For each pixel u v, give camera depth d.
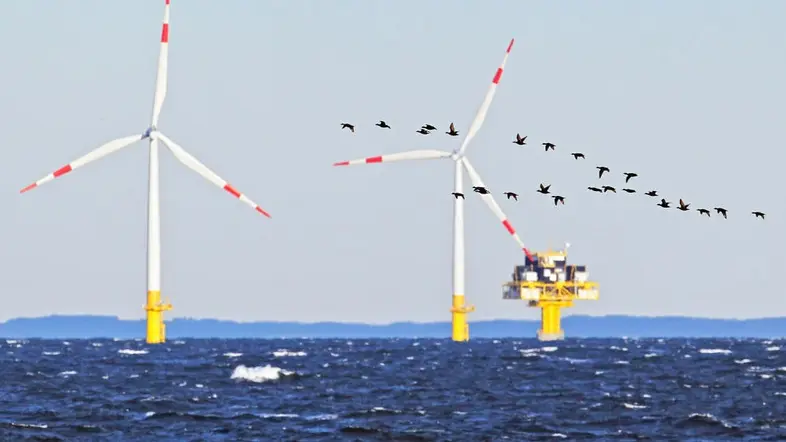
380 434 132.12
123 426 138.25
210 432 133.75
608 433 134.88
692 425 140.62
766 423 142.88
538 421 144.00
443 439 129.62
